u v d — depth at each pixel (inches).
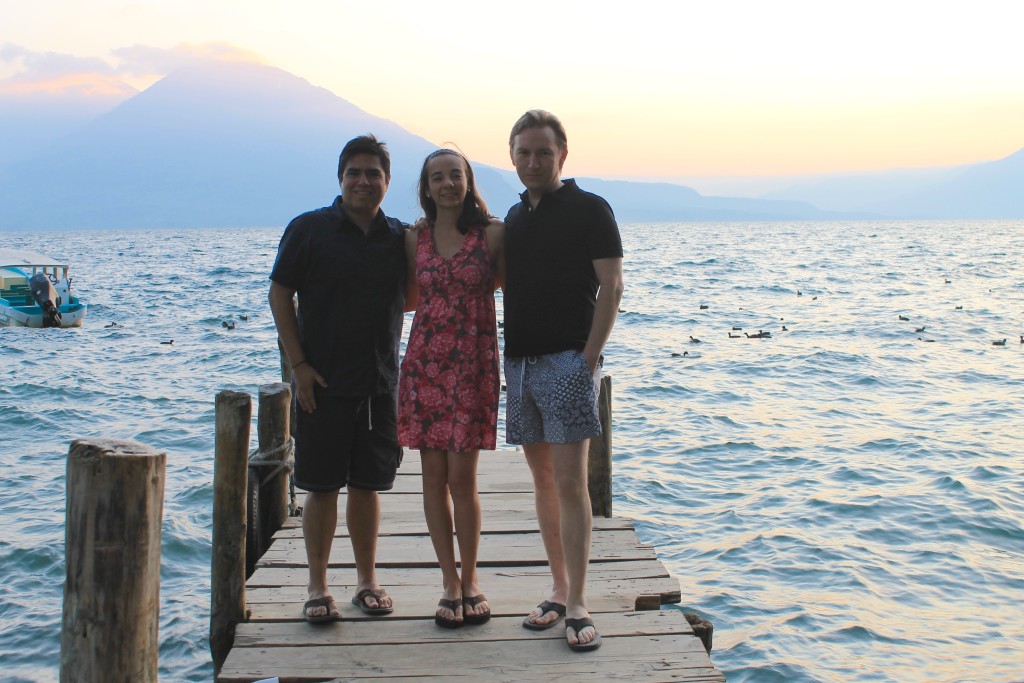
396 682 145.4
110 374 800.9
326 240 157.0
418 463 281.3
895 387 704.4
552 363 154.9
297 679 146.6
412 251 163.8
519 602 175.8
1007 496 410.9
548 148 151.3
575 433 154.2
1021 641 279.4
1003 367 790.5
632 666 150.1
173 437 554.3
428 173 156.7
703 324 1127.0
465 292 157.1
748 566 337.4
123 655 105.3
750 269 2247.8
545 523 167.2
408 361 159.5
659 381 734.5
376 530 171.8
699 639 159.6
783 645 279.1
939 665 267.1
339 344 158.2
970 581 322.0
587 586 181.3
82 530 104.2
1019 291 1555.1
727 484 441.1
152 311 1331.2
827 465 470.6
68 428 582.6
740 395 676.1
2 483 449.1
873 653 274.1
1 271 1259.8
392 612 171.0
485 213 160.6
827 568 333.4
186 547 358.3
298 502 243.4
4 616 297.6
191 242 5275.6
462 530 163.5
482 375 159.5
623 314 1238.9
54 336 1061.8
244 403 165.2
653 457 494.6
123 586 104.6
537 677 146.7
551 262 152.6
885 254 2974.9
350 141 157.6
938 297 1464.1
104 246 4574.3
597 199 153.3
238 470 165.3
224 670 149.1
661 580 184.7
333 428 159.8
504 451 296.8
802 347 917.8
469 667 150.2
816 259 2694.4
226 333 1083.3
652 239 5034.5
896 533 367.6
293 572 191.8
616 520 222.8
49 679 260.1
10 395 695.7
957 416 594.9
